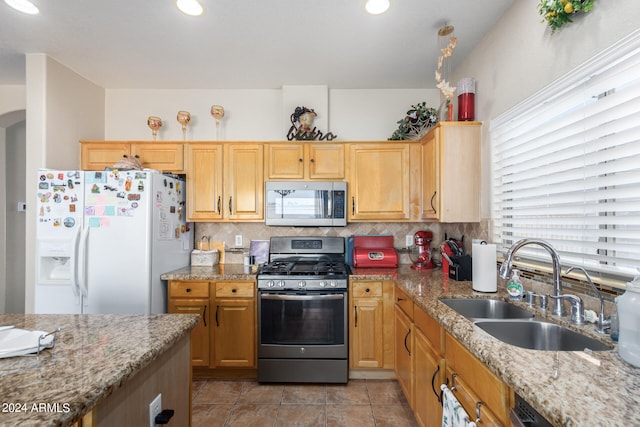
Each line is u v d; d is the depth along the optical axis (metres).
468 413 1.06
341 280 2.23
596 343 1.01
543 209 1.52
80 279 2.04
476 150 2.06
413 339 1.74
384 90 2.91
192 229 2.82
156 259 2.20
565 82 1.34
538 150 1.55
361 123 2.91
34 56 2.28
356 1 1.73
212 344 2.30
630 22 1.05
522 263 1.68
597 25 1.18
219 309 2.30
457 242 2.33
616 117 1.13
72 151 2.53
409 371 1.81
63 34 2.04
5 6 1.76
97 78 2.69
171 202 2.41
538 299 1.40
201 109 2.93
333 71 2.57
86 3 1.74
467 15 1.84
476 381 1.02
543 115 1.54
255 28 1.98
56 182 2.09
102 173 2.10
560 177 1.40
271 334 2.25
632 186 1.08
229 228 2.89
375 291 2.27
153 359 0.87
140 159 2.60
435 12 1.82
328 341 2.24
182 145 2.61
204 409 1.97
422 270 2.48
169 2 1.74
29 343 0.87
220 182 2.60
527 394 0.69
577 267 1.16
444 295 1.63
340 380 2.23
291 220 2.54
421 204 2.51
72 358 0.82
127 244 2.09
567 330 1.15
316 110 2.82
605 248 1.17
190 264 2.76
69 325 1.09
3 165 3.21
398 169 2.57
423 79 2.72
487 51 2.01
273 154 2.60
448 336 1.27
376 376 2.32
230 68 2.51
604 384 0.71
